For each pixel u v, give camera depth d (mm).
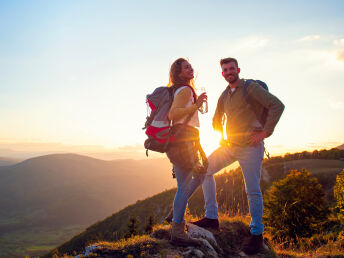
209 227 3920
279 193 11664
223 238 3752
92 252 2758
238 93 3688
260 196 3662
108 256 2725
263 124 3607
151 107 2996
